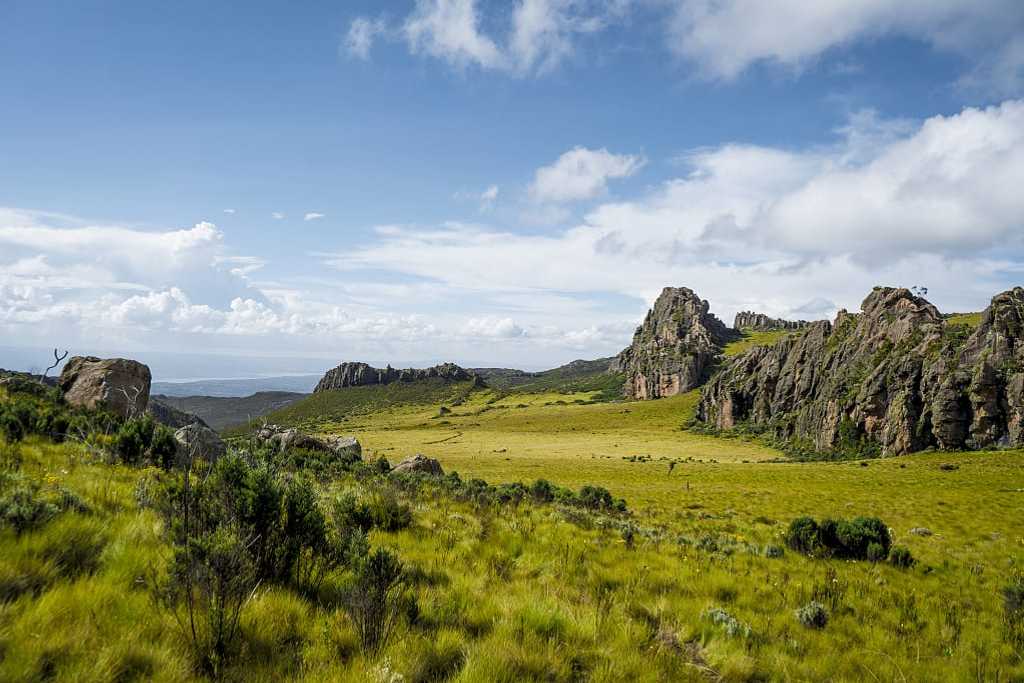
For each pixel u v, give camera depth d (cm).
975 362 9881
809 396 15338
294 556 644
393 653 481
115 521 690
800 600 998
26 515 573
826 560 1492
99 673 365
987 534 2352
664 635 700
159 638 434
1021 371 9019
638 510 2903
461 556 911
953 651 805
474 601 680
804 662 688
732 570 1177
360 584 545
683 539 1549
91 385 2456
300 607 544
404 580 679
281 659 447
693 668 608
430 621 584
